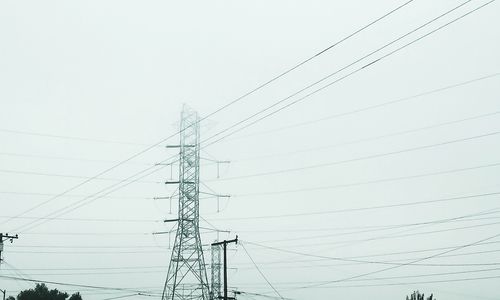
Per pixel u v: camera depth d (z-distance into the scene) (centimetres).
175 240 4294
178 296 4119
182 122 4622
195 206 4400
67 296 7531
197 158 4519
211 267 4319
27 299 7169
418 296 5284
